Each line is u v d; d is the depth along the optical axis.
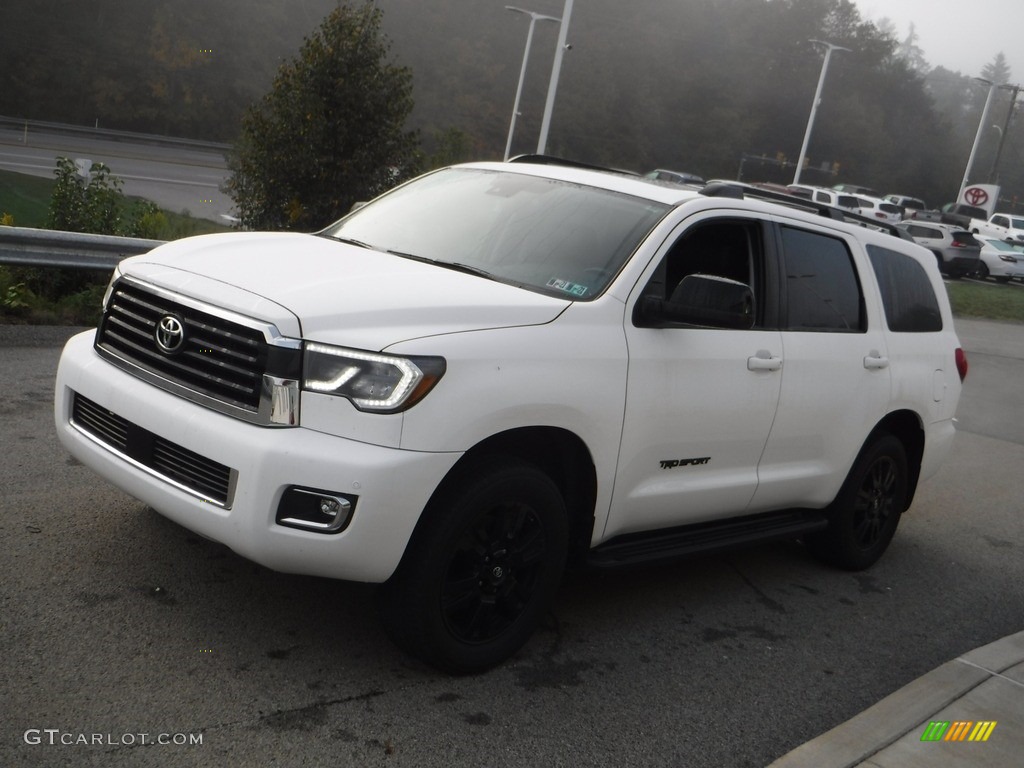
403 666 4.03
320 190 13.60
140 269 4.11
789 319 5.18
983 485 8.99
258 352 3.59
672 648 4.67
